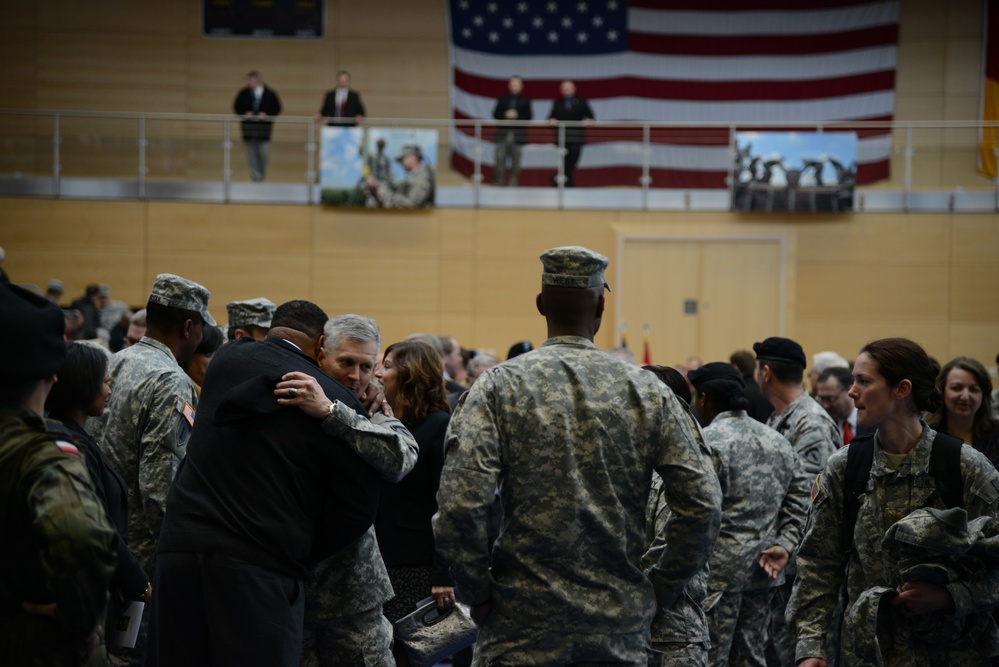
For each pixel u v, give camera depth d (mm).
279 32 19500
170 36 19469
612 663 3160
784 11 18844
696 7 18906
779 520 5098
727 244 15828
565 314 3361
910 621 3408
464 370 11859
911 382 3498
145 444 4289
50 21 19328
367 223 16188
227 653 3420
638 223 15945
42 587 2609
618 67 18969
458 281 16156
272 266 16125
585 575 3158
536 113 19062
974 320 15867
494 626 3201
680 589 3289
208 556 3490
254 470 3572
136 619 3691
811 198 15789
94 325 13484
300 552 3570
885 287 15984
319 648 4004
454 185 16172
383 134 16109
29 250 16062
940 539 3250
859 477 3588
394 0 19516
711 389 5102
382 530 4988
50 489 2529
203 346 5305
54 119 16078
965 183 15891
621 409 3230
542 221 16078
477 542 3111
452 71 19266
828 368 7387
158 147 16125
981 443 4898
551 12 19062
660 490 4480
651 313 15859
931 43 18906
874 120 18750
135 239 16078
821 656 3566
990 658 3512
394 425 3943
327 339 4035
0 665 2590
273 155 16156
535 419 3189
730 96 18844
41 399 2789
